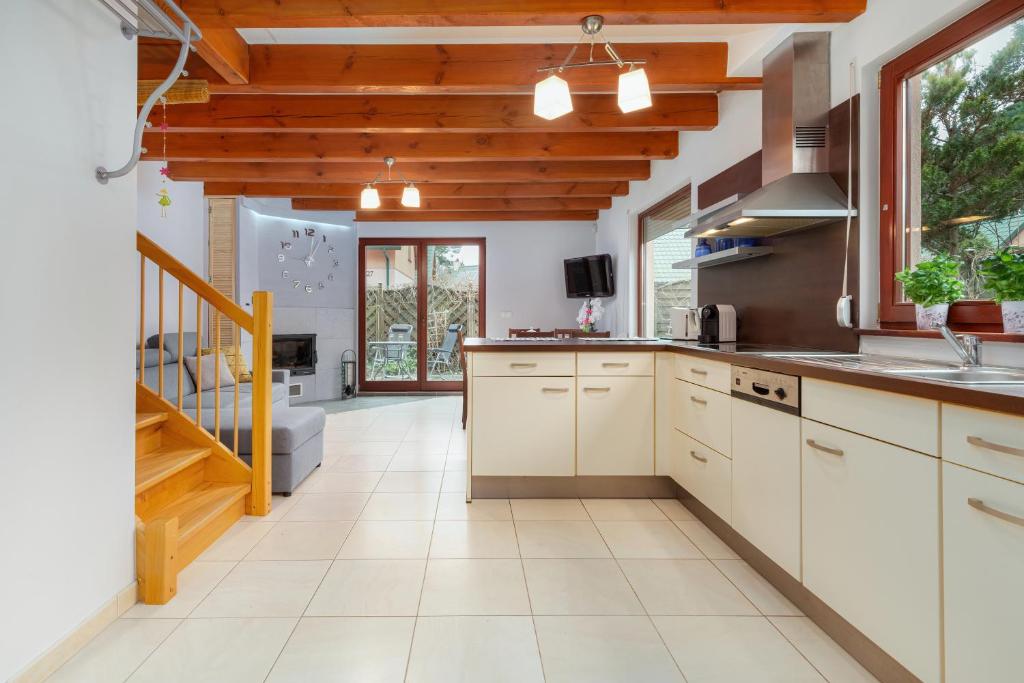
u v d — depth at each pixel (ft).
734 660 5.41
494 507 9.96
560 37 10.23
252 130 12.55
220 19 8.04
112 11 5.70
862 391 5.10
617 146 14.92
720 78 10.51
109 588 6.03
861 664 5.32
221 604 6.45
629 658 5.44
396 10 7.96
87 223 5.73
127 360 6.37
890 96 7.72
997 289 5.79
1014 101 6.11
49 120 5.21
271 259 22.86
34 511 5.02
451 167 16.99
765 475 6.89
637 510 9.80
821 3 7.87
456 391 26.37
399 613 6.27
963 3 6.41
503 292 26.02
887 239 7.81
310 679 5.08
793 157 8.90
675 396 10.07
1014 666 3.66
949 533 4.15
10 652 4.75
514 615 6.23
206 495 9.00
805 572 6.07
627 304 20.03
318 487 11.18
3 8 4.69
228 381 16.98
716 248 11.96
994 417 3.77
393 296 26.20
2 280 4.68
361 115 12.46
